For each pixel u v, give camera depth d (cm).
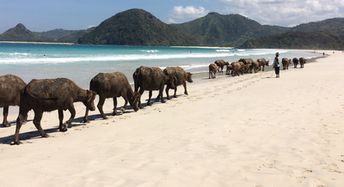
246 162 895
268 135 1137
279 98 1858
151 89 1778
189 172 827
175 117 1448
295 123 1288
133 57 6469
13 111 1664
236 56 9256
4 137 1190
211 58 7481
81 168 853
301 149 995
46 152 990
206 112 1527
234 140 1086
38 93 1139
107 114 1570
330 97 1853
